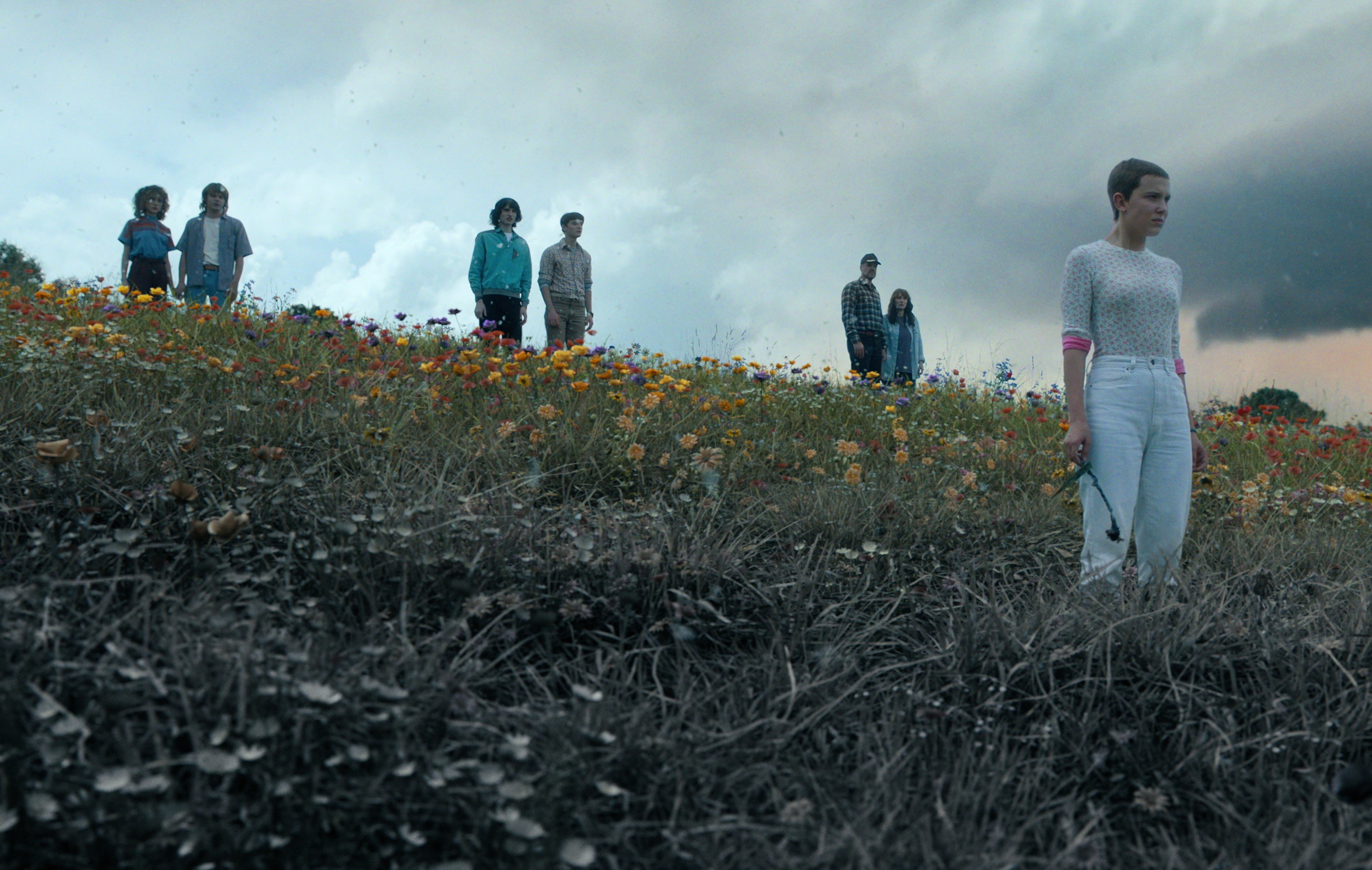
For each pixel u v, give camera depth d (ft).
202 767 4.85
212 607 6.82
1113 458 10.23
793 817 5.76
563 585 8.65
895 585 10.21
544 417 13.67
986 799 6.22
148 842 4.58
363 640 6.99
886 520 11.55
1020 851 5.79
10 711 5.10
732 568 9.39
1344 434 25.13
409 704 6.04
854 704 7.55
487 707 6.56
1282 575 11.27
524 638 7.94
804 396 21.42
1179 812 6.48
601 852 5.33
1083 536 12.61
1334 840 5.76
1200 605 9.04
